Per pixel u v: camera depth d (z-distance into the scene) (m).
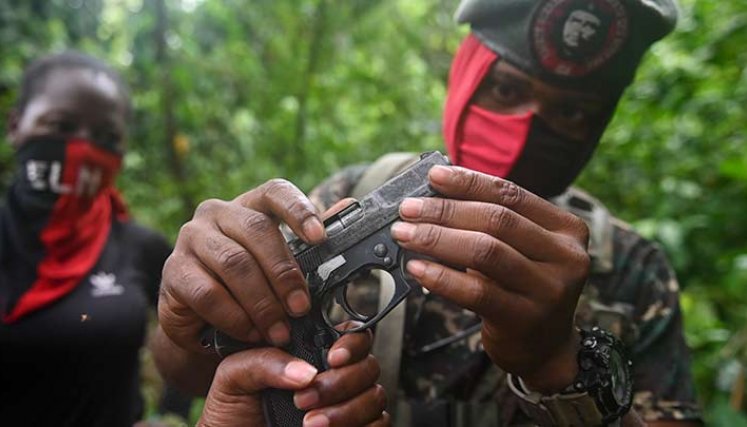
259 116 3.95
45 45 3.99
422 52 4.93
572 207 1.66
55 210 2.08
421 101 4.39
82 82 2.16
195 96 3.85
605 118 1.56
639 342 1.56
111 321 2.04
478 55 1.52
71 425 2.00
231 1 4.08
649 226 2.76
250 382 1.09
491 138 1.51
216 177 3.82
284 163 3.92
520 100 1.51
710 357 2.67
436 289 1.01
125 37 4.35
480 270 1.00
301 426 1.12
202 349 1.17
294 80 3.92
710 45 2.65
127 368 2.10
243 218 1.07
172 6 4.05
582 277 1.05
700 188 2.90
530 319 1.03
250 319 1.07
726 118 2.79
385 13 4.41
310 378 1.06
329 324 1.12
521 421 1.48
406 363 1.53
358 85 4.20
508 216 1.01
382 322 1.48
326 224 1.12
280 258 1.05
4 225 2.10
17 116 2.25
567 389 1.16
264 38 4.07
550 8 1.43
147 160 3.85
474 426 1.46
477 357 1.50
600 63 1.46
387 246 1.10
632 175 3.08
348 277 1.11
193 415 3.10
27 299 1.97
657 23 1.50
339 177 1.74
